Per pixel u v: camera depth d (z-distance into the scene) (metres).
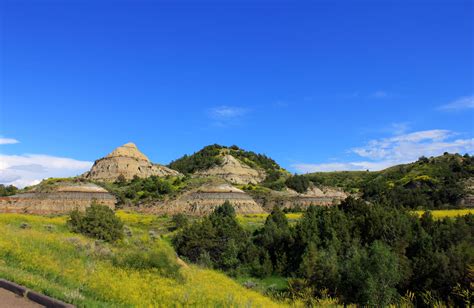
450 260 28.11
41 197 89.38
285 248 43.44
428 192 112.75
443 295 26.44
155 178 117.88
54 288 12.58
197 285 19.73
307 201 114.12
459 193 104.50
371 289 25.64
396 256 29.00
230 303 16.17
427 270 28.70
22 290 11.78
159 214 89.50
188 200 95.19
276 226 49.75
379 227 39.41
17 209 84.12
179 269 23.03
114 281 16.02
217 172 170.38
